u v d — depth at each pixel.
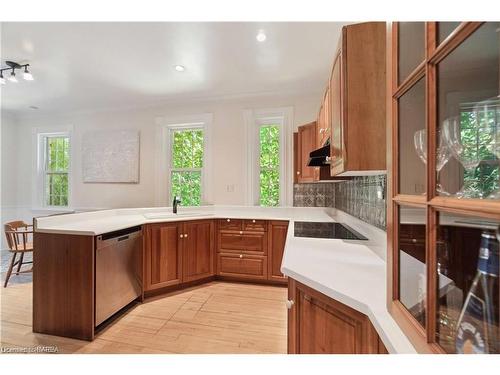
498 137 0.46
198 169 3.67
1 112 4.16
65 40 2.10
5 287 2.68
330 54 2.32
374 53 1.08
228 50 2.26
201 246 2.82
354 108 1.10
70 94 3.38
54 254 1.84
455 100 0.50
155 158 3.76
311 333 0.97
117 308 2.04
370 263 1.13
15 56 2.37
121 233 2.11
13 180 4.38
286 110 3.27
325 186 3.16
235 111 3.44
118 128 3.93
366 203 1.83
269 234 2.76
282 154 3.30
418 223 0.61
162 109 3.74
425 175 0.55
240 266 2.85
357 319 0.79
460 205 0.44
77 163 4.11
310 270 1.03
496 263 0.46
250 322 2.02
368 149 1.09
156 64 2.52
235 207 3.39
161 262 2.52
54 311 1.83
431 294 0.51
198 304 2.34
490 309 0.46
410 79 0.61
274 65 2.54
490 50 0.46
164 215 2.88
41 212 4.32
